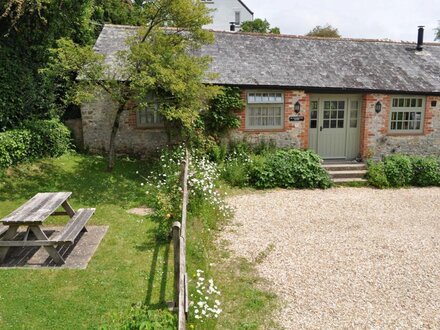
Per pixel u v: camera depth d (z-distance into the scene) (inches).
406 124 514.6
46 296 184.4
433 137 519.5
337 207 362.9
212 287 183.8
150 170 417.7
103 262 220.8
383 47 581.0
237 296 197.3
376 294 203.2
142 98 362.0
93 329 160.9
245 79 460.8
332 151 519.2
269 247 260.4
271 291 203.8
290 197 391.5
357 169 481.1
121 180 379.2
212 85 427.5
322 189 431.5
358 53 553.9
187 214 288.8
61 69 344.8
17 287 191.3
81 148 462.3
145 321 149.9
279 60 506.9
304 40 561.6
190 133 443.2
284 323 176.4
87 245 243.4
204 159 403.2
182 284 147.7
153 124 465.4
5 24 387.5
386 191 433.4
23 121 400.2
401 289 208.7
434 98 508.1
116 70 378.3
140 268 215.5
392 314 185.2
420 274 226.5
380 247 266.5
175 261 174.4
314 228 303.3
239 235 282.7
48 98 437.4
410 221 327.3
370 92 487.2
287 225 308.2
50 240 209.9
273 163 434.3
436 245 272.2
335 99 506.0
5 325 162.4
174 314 167.8
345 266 235.0
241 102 461.1
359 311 187.2
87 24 512.1
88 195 335.6
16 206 299.4
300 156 446.0
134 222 285.1
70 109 494.9
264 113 483.2
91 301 181.9
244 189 413.7
